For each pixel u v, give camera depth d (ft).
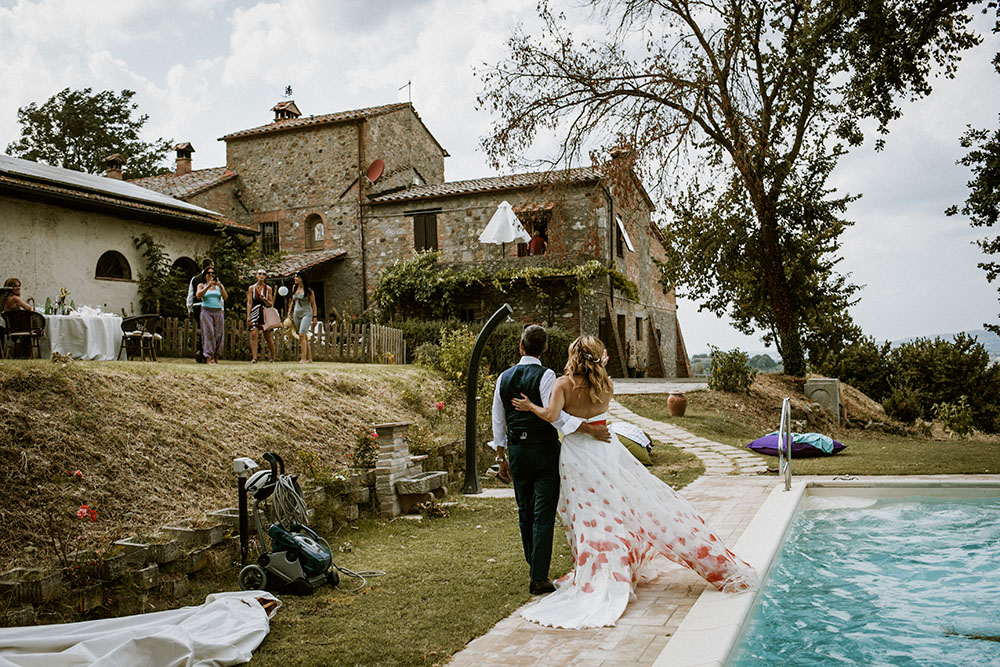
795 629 14.84
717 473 34.76
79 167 135.23
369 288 88.79
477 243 85.10
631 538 15.80
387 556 20.34
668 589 16.28
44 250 51.06
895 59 49.93
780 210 69.15
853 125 59.98
